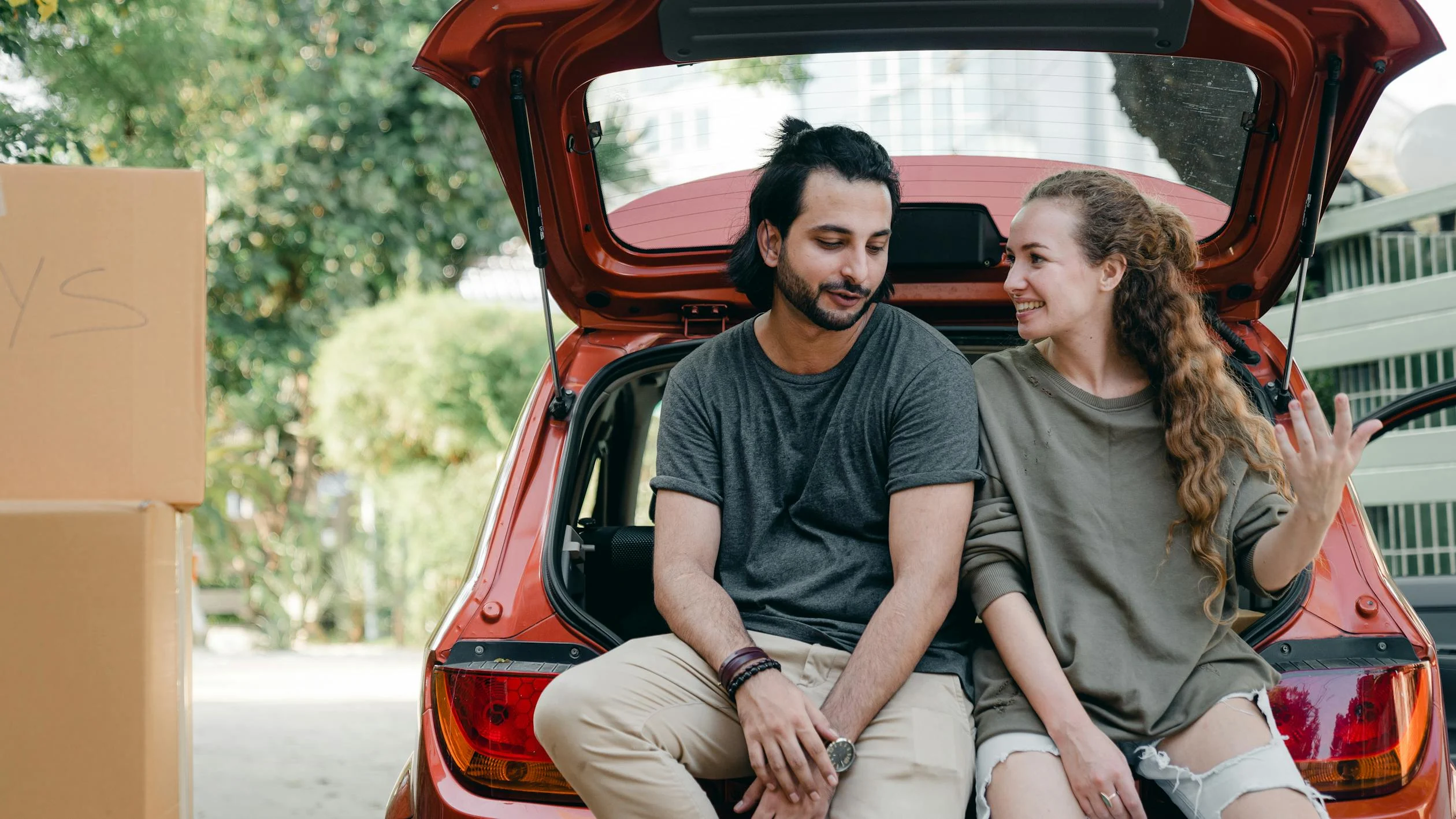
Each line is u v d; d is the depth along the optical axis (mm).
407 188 12164
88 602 1388
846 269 1916
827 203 1904
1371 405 6000
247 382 11891
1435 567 5656
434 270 12156
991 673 1897
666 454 2047
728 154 2490
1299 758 1786
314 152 11781
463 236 12398
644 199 2533
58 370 1438
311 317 12039
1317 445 1714
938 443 1908
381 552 10891
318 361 10922
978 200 2543
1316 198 2217
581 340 2672
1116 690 1781
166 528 1463
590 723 1762
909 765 1770
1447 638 3273
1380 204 6066
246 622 11516
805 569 1962
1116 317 1948
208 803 4305
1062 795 1726
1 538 1378
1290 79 2104
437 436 10367
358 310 11656
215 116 10758
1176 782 1759
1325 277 6430
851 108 2441
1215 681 1784
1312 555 1770
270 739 5547
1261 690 1776
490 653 1932
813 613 1934
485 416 10375
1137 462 1906
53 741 1377
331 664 8867
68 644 1384
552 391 2465
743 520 2020
